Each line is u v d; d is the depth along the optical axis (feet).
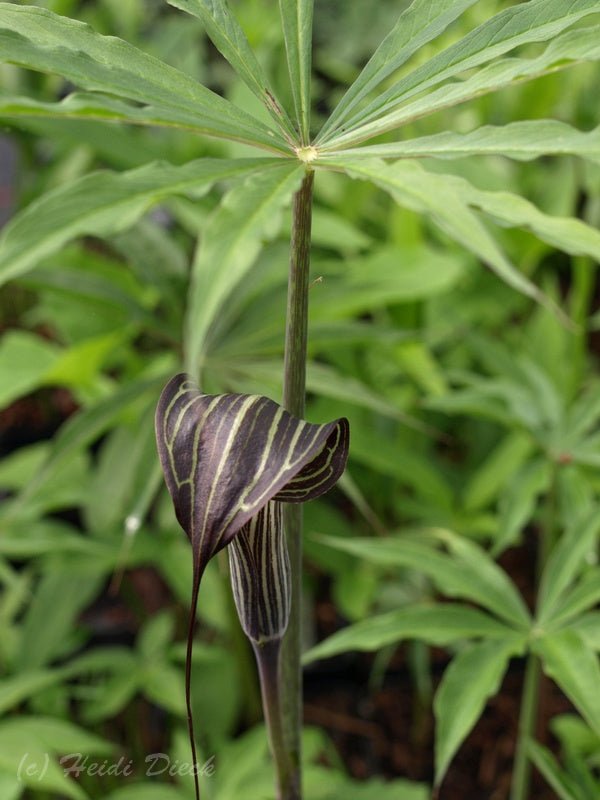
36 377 3.42
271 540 1.68
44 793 3.38
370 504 4.50
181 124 1.61
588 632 2.30
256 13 4.90
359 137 1.67
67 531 3.48
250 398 1.43
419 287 3.43
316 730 3.22
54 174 4.63
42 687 3.31
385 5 7.52
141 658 3.53
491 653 2.29
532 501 2.98
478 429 4.68
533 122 1.66
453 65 1.66
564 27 1.60
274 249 3.51
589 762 2.72
